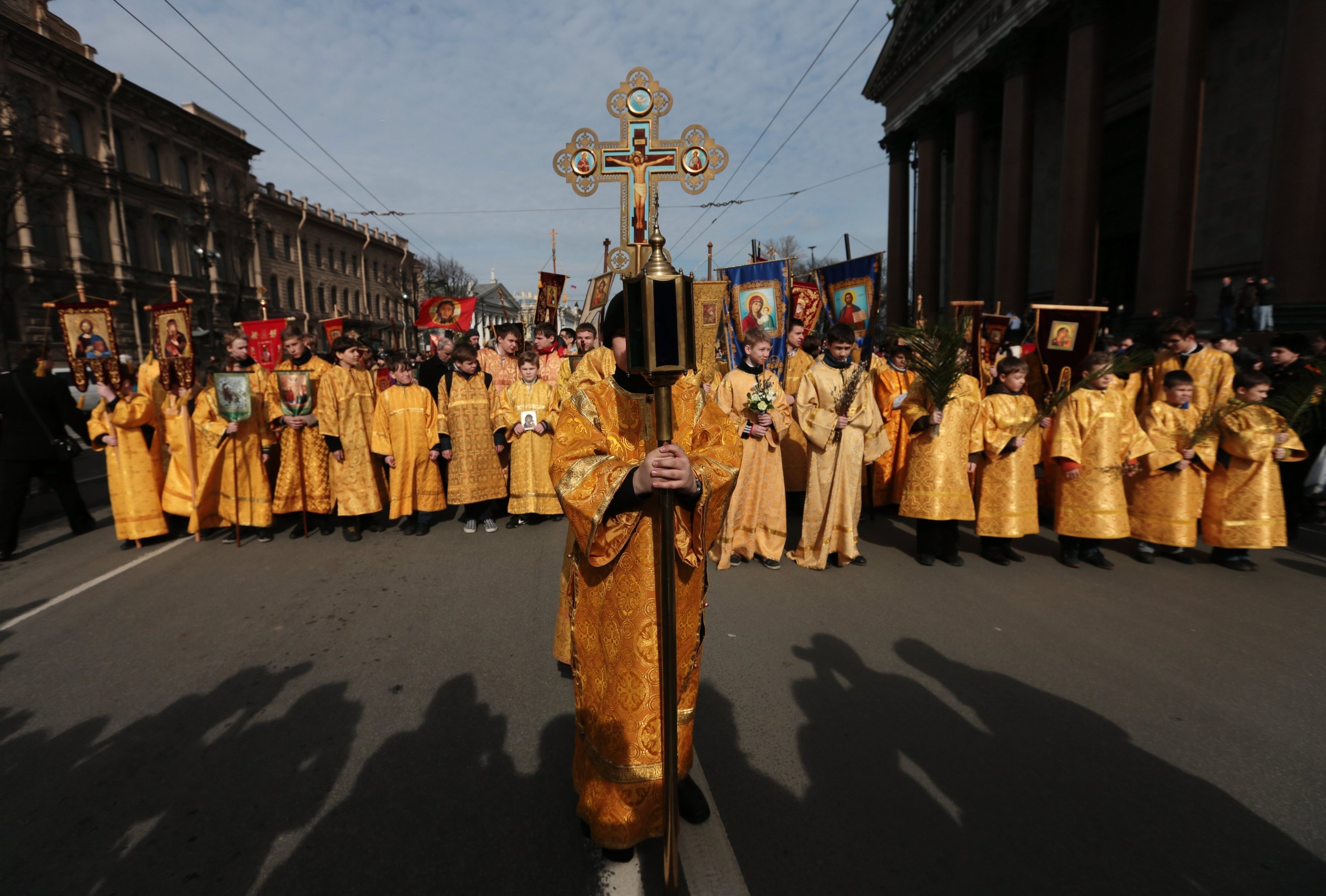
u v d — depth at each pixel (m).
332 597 4.86
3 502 5.96
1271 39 17.91
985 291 30.09
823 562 5.38
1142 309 16.97
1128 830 2.41
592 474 2.00
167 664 3.80
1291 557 5.69
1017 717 3.16
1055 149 25.78
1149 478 5.50
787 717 3.17
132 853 2.34
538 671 3.66
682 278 1.70
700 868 2.23
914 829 2.42
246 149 44.28
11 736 3.10
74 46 32.75
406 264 58.47
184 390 6.42
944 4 26.75
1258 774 2.72
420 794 2.64
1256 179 18.33
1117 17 22.00
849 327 5.31
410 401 6.64
